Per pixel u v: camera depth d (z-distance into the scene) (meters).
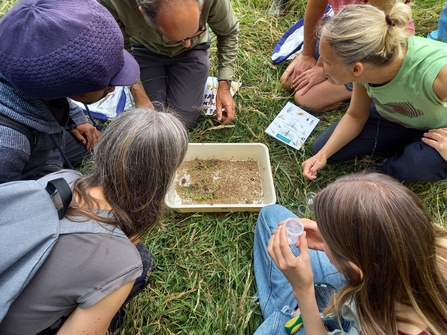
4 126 1.05
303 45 2.43
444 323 0.83
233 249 1.73
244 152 2.01
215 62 2.47
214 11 1.75
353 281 0.94
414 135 1.89
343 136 1.89
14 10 0.94
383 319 0.87
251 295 1.60
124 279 0.89
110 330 1.41
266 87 2.38
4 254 0.77
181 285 1.62
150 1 1.27
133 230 0.95
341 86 2.14
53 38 0.92
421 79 1.44
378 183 0.84
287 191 1.97
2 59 0.94
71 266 0.84
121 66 1.11
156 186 0.89
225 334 1.48
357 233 0.82
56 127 1.20
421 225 0.80
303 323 1.14
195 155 2.01
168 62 2.12
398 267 0.81
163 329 1.49
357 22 1.30
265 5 2.81
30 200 0.82
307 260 1.13
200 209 1.77
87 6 0.98
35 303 0.85
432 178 1.76
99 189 0.91
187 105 2.12
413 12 2.65
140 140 0.83
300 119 2.21
